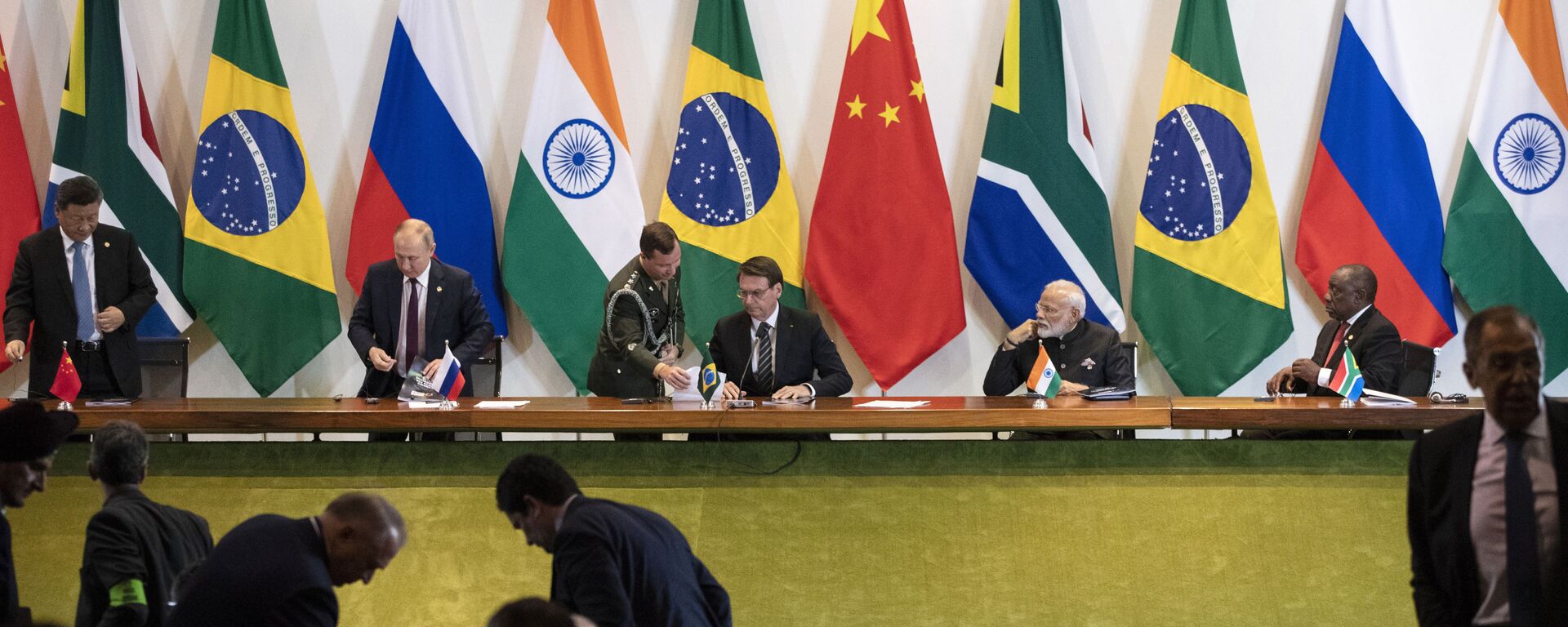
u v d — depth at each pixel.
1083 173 6.57
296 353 6.68
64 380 4.74
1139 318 6.59
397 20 6.71
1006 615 4.40
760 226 6.66
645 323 5.17
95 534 3.14
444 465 4.73
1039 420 4.59
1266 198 6.52
